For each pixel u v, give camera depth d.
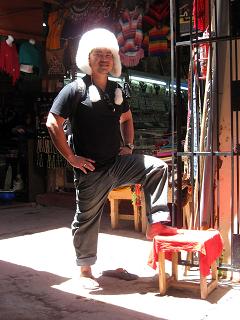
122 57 6.59
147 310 3.31
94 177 3.67
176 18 3.89
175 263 3.79
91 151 3.69
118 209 6.12
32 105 8.16
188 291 3.68
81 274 3.88
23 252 4.92
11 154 8.37
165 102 8.48
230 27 3.63
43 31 7.60
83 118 3.66
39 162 8.09
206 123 3.96
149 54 6.41
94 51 3.63
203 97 4.09
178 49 3.88
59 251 4.95
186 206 4.77
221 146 3.99
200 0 4.01
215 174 4.00
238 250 3.91
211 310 3.30
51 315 3.26
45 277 4.06
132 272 4.20
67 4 7.28
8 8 7.01
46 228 6.16
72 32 7.27
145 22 6.39
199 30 4.20
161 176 3.59
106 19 6.78
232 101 3.77
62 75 7.53
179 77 3.88
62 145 3.62
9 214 7.22
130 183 3.80
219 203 4.02
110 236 5.65
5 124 8.54
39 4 7.36
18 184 8.22
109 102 3.66
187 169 4.71
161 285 3.59
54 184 8.27
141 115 8.06
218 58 3.95
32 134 8.15
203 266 3.48
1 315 3.27
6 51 7.32
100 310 3.32
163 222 3.58
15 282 3.94
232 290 3.71
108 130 3.68
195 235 3.55
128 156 3.78
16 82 8.01
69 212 7.34
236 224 3.96
